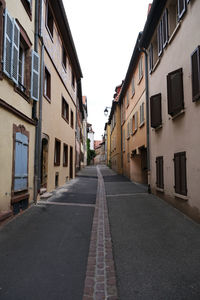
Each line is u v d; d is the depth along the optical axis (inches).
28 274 125.9
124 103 830.5
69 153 615.5
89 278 123.0
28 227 209.5
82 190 459.8
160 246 171.5
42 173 378.0
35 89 302.5
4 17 211.6
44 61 356.5
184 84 257.3
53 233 196.2
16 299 102.2
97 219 246.5
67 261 143.6
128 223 233.8
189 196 242.4
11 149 229.6
